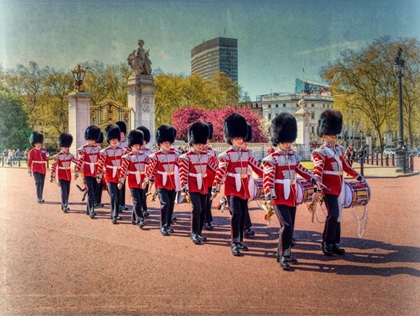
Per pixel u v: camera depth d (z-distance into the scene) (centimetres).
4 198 1327
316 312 458
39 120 2281
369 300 487
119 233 833
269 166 640
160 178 843
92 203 1016
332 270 590
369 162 2447
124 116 2200
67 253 678
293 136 653
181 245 735
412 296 498
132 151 929
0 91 2130
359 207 1082
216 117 2730
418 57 1407
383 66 1441
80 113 2016
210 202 879
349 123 1900
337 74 1438
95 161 1038
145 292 509
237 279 555
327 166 685
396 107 1753
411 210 1050
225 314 453
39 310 466
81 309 469
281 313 454
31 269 595
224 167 704
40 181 1241
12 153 2456
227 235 823
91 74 2289
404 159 1917
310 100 2033
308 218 978
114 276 565
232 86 2494
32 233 827
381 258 645
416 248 699
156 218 1005
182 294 502
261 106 2492
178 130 2838
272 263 625
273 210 647
